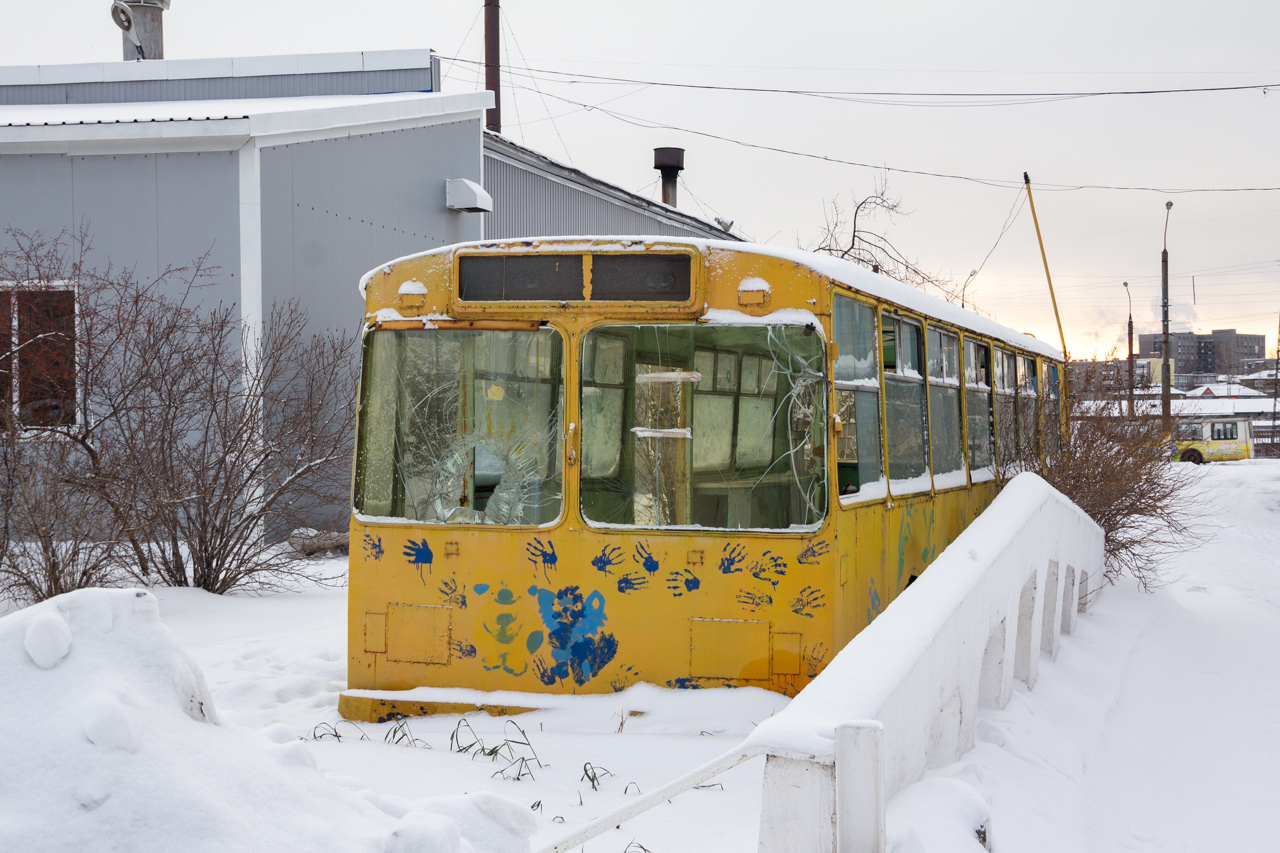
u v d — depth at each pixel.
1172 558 19.55
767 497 6.14
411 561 6.45
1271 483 32.88
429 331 6.52
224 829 2.69
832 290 6.23
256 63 18.42
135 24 19.66
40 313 11.80
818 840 3.26
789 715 3.50
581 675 6.24
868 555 6.67
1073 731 6.63
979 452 10.21
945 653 4.75
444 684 6.38
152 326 11.45
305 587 12.02
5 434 9.91
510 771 5.13
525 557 6.31
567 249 6.32
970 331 9.79
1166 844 5.16
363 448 6.59
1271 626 12.66
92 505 10.28
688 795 4.84
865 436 6.79
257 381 11.75
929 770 4.62
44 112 15.44
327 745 5.50
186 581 11.39
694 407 6.23
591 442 6.31
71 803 2.62
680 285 6.25
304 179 14.46
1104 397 16.53
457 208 17.72
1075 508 9.68
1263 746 7.13
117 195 13.75
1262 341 166.62
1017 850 4.28
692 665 6.14
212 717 3.10
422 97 17.11
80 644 2.96
